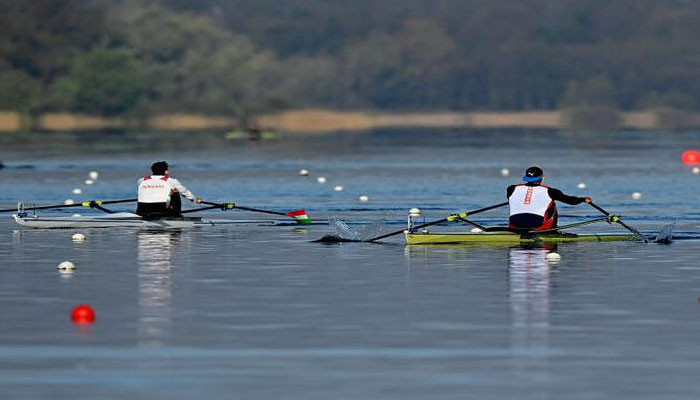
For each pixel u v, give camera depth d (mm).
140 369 57906
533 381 55656
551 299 77062
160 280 85438
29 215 138000
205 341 64062
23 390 54031
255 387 54656
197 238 113562
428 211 147375
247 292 79875
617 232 121312
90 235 116125
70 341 64000
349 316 71062
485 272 89375
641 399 52719
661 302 75875
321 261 95938
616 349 62188
